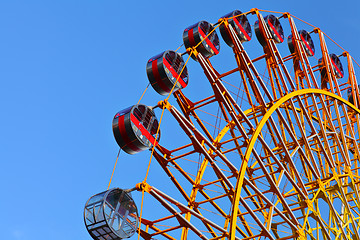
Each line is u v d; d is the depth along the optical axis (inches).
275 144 1513.3
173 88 1269.7
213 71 1354.6
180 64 1354.6
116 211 1121.4
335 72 1875.0
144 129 1229.1
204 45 1422.2
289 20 1626.5
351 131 1616.6
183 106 1425.9
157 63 1298.0
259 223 1224.8
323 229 1333.7
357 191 1473.9
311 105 1652.3
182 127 1248.8
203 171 1368.1
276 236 1459.2
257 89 1387.8
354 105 1737.2
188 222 1152.8
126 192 1139.9
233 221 1035.3
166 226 1185.4
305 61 1596.9
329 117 1528.1
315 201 1454.2
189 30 1439.5
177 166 1311.5
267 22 1603.1
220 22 1464.1
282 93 1525.6
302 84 1743.4
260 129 1195.3
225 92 1331.2
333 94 1550.2
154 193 1128.2
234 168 1291.8
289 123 1526.8
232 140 1385.3
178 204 1176.2
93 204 1112.2
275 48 1509.6
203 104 1412.4
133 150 1227.9
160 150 1304.1
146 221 1205.1
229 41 1455.5
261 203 1465.3
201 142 1327.5
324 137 1470.2
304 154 1397.6
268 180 1289.4
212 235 1339.8
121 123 1194.0
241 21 1556.3
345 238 1353.3
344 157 1523.1
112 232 1098.1
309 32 1811.0
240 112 1312.7
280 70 1499.8
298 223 1341.0
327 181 1455.5
